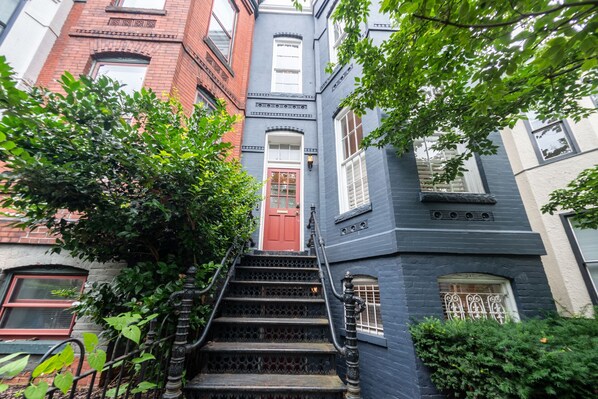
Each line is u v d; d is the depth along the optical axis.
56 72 4.16
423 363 2.85
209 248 3.05
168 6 5.04
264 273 4.10
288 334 2.91
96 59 4.47
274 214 6.15
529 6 1.47
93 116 2.00
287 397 2.15
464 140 3.15
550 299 3.22
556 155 4.73
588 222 3.21
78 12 5.00
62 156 2.00
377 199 3.96
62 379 1.10
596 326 2.55
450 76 2.32
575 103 2.51
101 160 2.09
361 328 3.97
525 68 2.23
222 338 2.83
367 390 3.55
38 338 3.20
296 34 7.86
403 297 3.17
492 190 3.69
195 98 4.99
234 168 3.44
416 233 3.39
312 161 6.33
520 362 2.14
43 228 3.39
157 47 4.61
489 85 1.75
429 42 2.00
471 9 1.49
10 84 1.56
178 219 2.54
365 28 5.07
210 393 2.09
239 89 6.81
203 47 5.51
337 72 5.97
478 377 2.36
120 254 2.80
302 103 7.04
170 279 2.65
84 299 2.62
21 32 4.17
